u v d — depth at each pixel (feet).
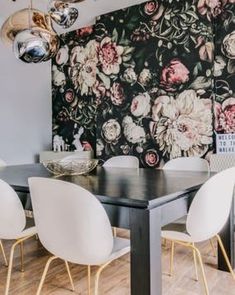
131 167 9.59
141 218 4.51
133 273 4.57
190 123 11.39
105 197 4.78
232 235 7.39
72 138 15.03
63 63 15.17
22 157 14.14
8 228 5.94
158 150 12.10
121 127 13.04
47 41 7.53
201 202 5.24
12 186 6.10
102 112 13.64
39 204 4.79
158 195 4.77
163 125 11.96
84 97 14.47
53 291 6.68
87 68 14.28
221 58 10.83
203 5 11.07
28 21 7.59
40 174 7.49
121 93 13.03
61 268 7.88
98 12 13.07
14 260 8.41
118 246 5.25
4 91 13.34
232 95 10.62
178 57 11.59
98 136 13.73
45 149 15.25
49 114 15.55
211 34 10.95
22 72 14.14
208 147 11.03
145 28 12.30
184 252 8.75
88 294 6.51
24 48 7.27
